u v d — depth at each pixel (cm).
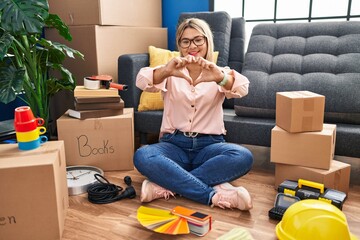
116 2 234
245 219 131
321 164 147
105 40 227
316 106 146
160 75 150
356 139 158
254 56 208
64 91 250
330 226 105
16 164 111
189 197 143
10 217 112
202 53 159
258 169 189
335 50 197
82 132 178
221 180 147
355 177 176
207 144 161
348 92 175
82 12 225
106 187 154
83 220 132
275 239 118
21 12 158
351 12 238
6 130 192
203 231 119
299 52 205
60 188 123
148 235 121
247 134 183
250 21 273
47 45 186
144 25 268
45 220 115
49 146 129
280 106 156
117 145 183
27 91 195
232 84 150
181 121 161
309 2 250
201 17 239
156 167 143
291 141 151
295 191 138
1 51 155
